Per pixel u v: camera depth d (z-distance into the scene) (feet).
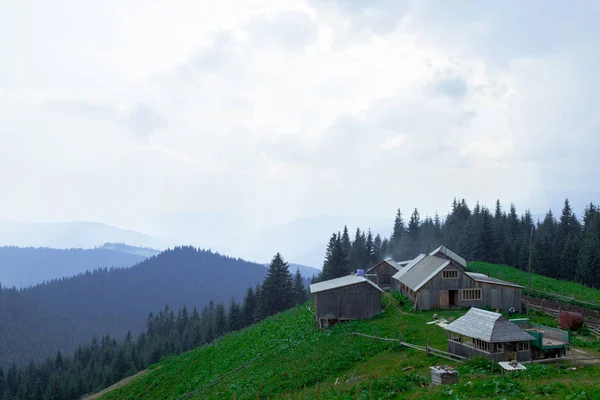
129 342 542.98
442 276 192.24
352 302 200.44
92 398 223.71
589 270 319.27
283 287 364.99
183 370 212.64
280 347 185.47
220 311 422.41
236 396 141.38
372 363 133.28
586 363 106.01
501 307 189.26
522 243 385.09
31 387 428.56
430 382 100.63
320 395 109.29
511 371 100.22
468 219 461.78
